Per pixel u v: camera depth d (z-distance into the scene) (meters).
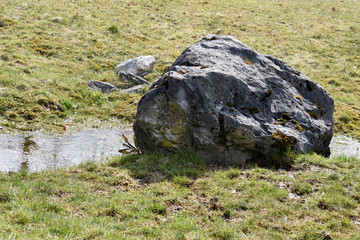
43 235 5.39
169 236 5.75
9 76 13.77
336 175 7.94
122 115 13.15
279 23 24.97
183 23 23.17
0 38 17.33
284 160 8.72
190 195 7.22
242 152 8.91
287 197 7.20
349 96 16.28
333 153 10.70
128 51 18.39
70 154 9.56
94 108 13.44
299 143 8.97
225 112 8.71
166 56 18.50
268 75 9.98
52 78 14.55
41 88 13.60
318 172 8.23
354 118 14.06
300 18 26.33
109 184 7.52
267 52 20.34
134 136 9.56
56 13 21.02
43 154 9.48
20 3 21.44
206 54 9.87
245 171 8.30
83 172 7.96
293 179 7.84
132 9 24.05
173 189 7.41
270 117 9.28
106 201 6.73
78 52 17.52
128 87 15.36
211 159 8.95
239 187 7.54
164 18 23.52
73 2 23.36
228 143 8.81
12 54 15.91
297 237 5.96
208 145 8.78
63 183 7.40
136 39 19.94
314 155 9.04
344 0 32.19
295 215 6.64
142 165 8.38
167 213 6.53
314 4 30.25
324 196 7.18
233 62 9.88
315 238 5.94
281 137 8.80
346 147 11.51
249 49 10.40
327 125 9.95
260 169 8.40
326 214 6.66
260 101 9.33
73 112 13.05
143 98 8.88
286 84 10.02
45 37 18.14
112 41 19.17
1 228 5.33
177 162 8.64
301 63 19.44
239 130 8.64
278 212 6.70
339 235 6.02
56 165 8.78
